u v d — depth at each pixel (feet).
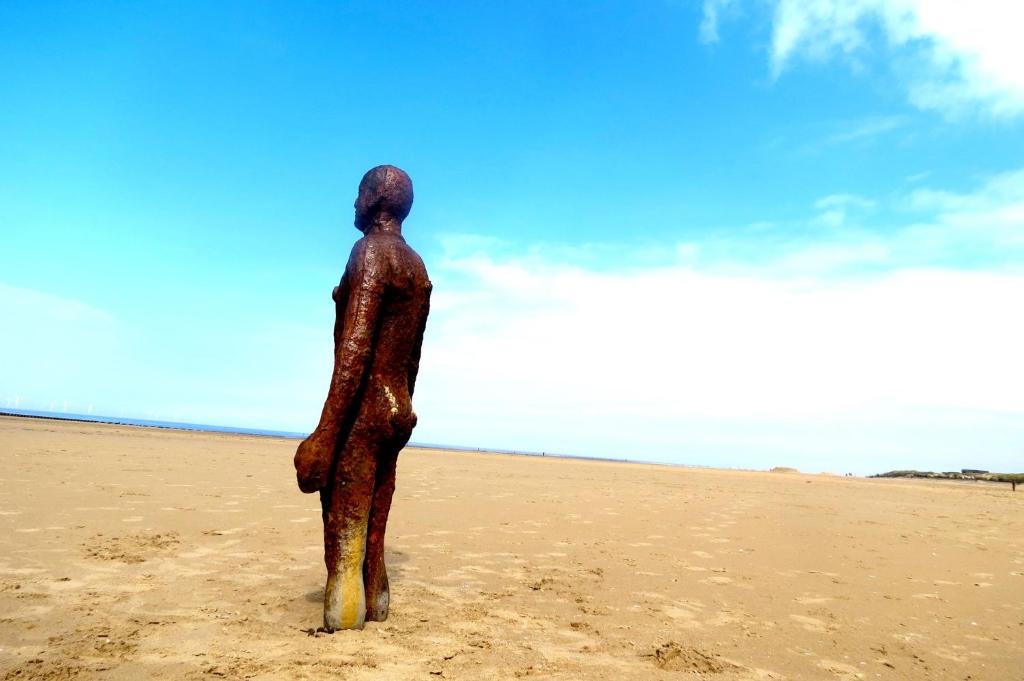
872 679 13.39
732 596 19.58
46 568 17.69
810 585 21.59
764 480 92.73
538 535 28.50
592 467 108.99
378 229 16.43
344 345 14.52
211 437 105.50
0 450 45.73
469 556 23.18
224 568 19.11
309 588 17.47
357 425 14.58
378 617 15.11
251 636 13.53
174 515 26.89
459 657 12.94
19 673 11.00
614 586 19.92
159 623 14.03
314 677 11.43
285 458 64.64
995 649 15.78
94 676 11.09
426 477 55.42
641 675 12.53
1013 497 81.76
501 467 82.23
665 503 45.80
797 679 13.08
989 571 25.64
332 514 14.53
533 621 15.80
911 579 23.38
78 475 36.19
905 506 56.34
